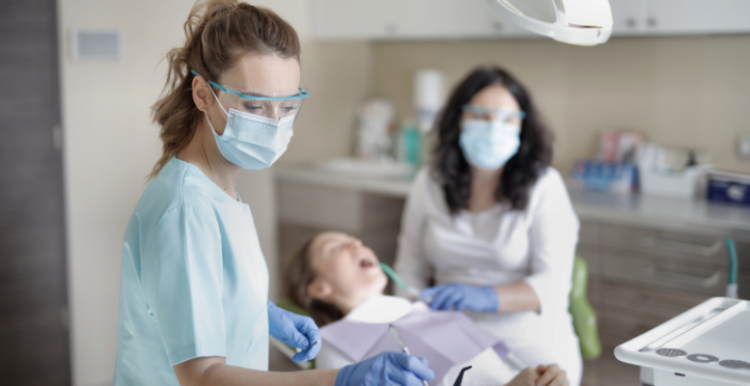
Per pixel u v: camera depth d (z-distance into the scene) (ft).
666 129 8.04
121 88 8.43
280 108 3.16
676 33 6.98
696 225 6.49
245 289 3.15
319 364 4.86
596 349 6.01
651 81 8.09
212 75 3.06
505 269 5.75
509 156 5.68
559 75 8.93
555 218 5.71
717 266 6.38
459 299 5.19
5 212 7.94
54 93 8.05
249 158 3.20
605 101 8.54
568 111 8.91
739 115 7.41
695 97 7.74
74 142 8.23
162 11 8.53
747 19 6.17
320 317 5.64
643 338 3.12
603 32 3.68
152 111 3.53
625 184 8.04
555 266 5.60
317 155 10.63
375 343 4.92
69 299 8.49
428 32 8.94
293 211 9.94
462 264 5.89
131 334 3.30
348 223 9.21
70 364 8.59
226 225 3.12
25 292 8.19
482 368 4.71
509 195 5.67
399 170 9.66
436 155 6.11
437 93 9.99
